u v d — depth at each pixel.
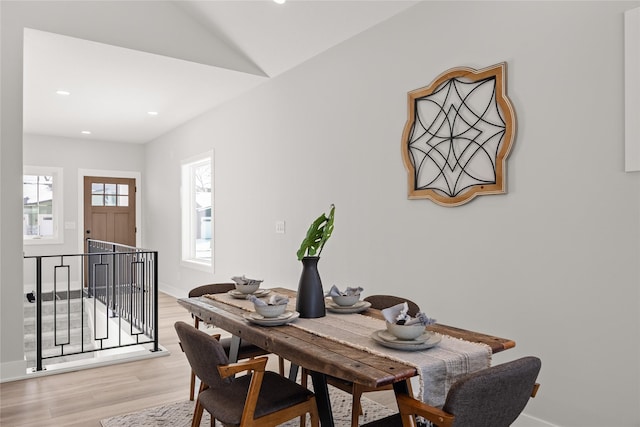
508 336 2.57
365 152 3.52
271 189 4.66
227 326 2.22
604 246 2.16
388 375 1.41
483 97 2.67
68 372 3.45
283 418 1.89
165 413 2.71
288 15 3.66
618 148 2.11
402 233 3.21
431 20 3.01
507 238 2.57
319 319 2.17
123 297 6.15
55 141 7.45
